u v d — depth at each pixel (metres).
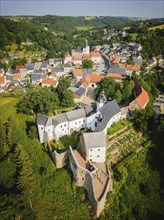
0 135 92.69
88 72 158.62
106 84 119.69
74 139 90.06
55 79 168.38
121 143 88.50
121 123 98.62
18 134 91.88
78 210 68.81
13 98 130.50
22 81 175.12
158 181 81.06
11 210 62.47
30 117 106.06
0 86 168.12
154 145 90.06
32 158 85.19
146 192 76.88
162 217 72.06
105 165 77.50
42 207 70.12
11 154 81.38
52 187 74.56
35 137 92.56
